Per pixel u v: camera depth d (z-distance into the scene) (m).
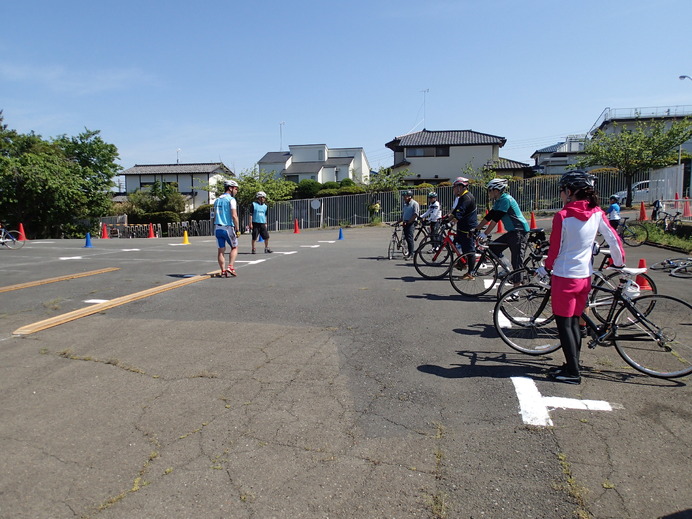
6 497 2.80
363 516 2.60
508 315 5.17
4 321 6.36
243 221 34.44
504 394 4.01
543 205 30.45
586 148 26.64
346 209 32.69
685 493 2.75
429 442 3.29
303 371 4.54
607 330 4.64
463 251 8.77
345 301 7.32
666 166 26.09
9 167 31.17
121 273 10.21
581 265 4.16
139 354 5.03
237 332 5.76
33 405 3.91
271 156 53.78
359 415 3.68
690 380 4.28
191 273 10.09
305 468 3.02
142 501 2.74
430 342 5.35
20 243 17.64
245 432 3.45
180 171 51.75
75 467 3.07
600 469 2.98
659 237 14.41
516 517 2.58
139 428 3.53
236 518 2.59
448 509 2.64
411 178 41.31
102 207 36.94
